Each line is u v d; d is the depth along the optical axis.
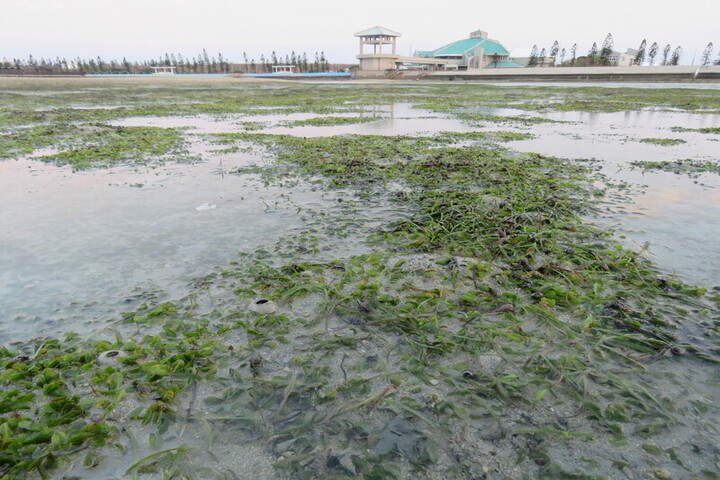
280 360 2.20
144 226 4.03
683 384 2.00
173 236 3.80
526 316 2.56
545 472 1.57
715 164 6.82
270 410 1.87
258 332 2.40
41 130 10.49
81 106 18.86
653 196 5.02
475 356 2.21
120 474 1.56
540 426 1.78
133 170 6.35
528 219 4.15
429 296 2.78
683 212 4.41
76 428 1.77
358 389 1.99
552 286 2.84
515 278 3.04
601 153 7.99
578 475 1.55
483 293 2.83
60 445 1.65
